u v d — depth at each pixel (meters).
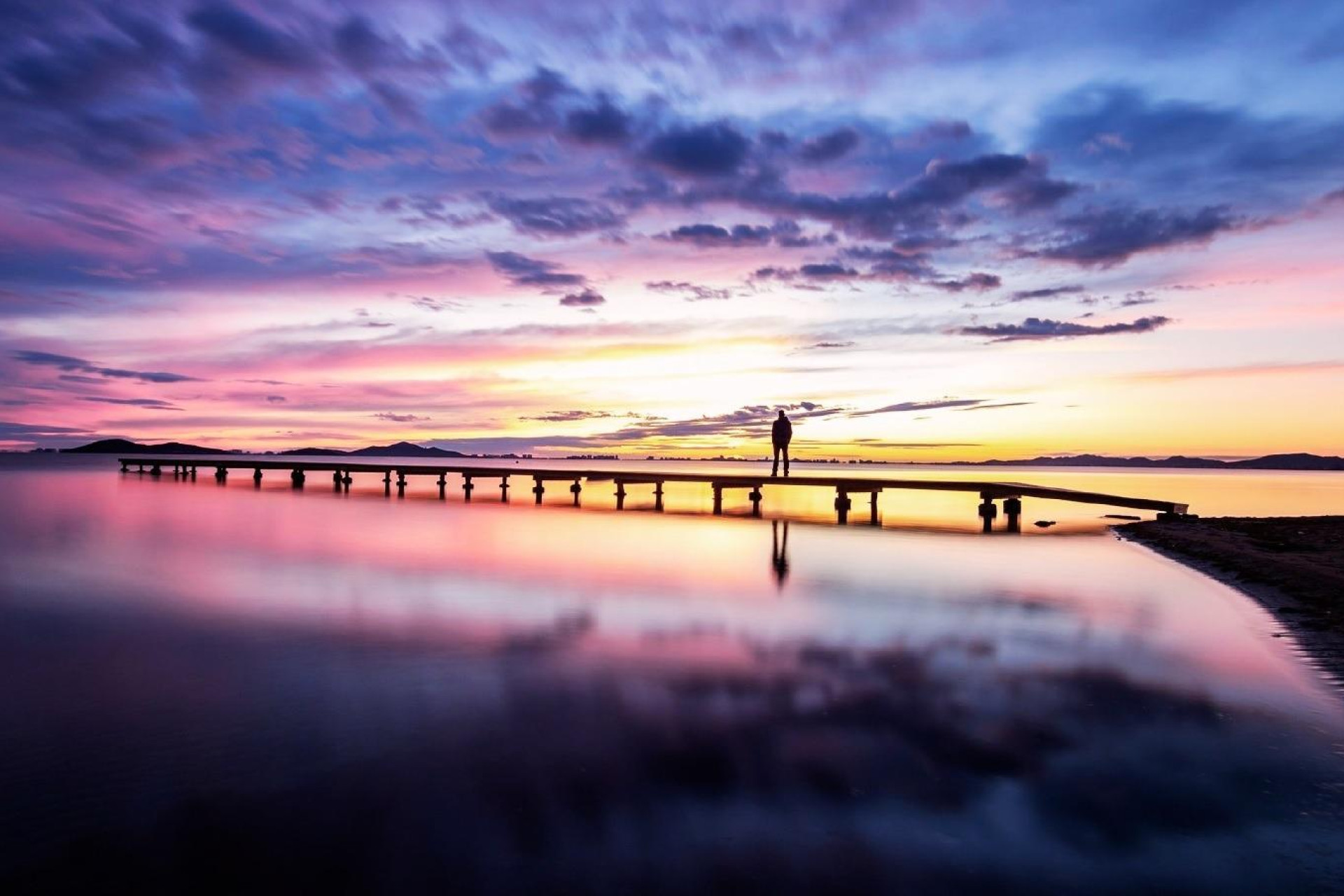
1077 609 15.07
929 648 11.85
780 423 41.12
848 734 8.16
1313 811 6.48
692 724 8.45
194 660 10.95
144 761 7.45
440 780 7.05
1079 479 125.81
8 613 14.20
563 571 19.73
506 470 55.22
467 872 5.61
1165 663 11.03
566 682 9.94
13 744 7.84
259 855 5.84
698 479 44.28
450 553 23.41
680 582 18.02
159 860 5.77
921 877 5.52
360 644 11.89
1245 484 102.31
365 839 6.05
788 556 23.42
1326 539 25.89
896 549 25.66
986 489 36.41
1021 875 5.54
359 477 90.50
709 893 5.34
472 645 11.84
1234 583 18.38
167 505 42.53
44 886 5.44
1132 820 6.33
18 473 95.62
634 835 6.09
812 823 6.27
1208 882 5.46
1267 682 10.07
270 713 8.77
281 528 30.72
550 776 7.11
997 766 7.36
